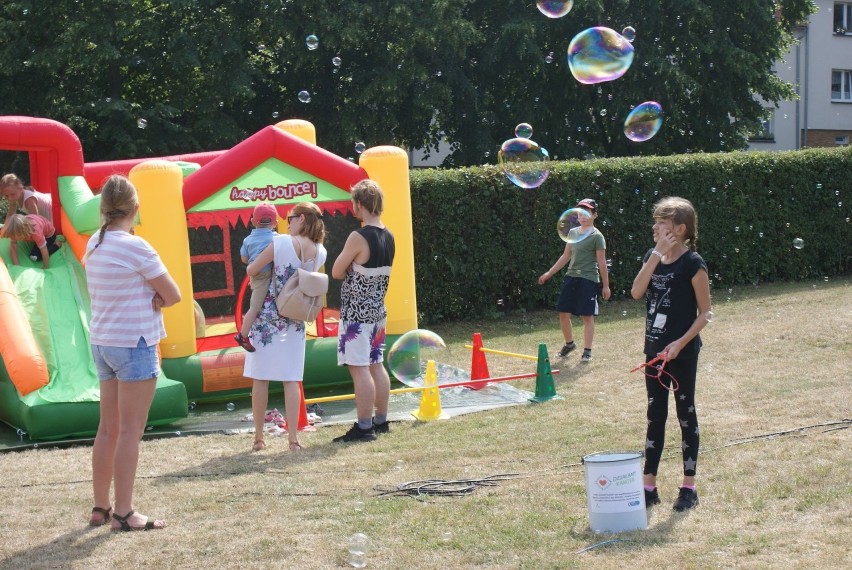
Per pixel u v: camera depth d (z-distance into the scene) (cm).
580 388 706
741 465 465
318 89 1886
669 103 1930
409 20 1705
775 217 1280
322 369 730
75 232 693
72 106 1616
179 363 689
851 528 369
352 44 1719
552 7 701
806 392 632
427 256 1071
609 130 2052
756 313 999
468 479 467
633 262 1195
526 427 582
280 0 1642
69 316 647
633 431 557
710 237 1241
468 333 1037
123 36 1603
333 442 568
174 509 430
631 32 829
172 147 1712
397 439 567
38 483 486
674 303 407
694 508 405
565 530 384
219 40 1656
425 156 2092
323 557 362
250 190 725
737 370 722
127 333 390
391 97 1752
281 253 543
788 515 390
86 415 589
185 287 696
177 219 695
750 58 1962
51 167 730
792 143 2859
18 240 691
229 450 557
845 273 1352
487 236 1102
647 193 1193
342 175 748
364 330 566
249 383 708
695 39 1944
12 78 1661
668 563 340
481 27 1981
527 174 752
